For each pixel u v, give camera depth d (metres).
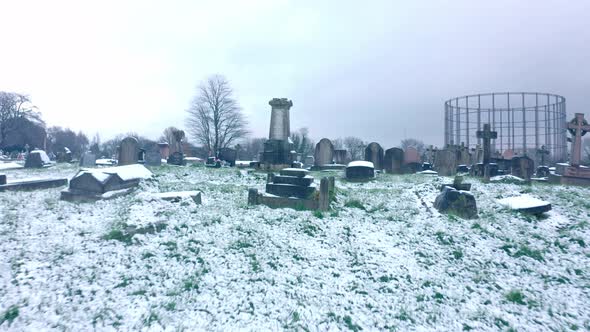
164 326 4.66
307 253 7.32
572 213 10.93
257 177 19.33
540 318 5.31
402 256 7.41
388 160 24.67
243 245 7.50
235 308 5.19
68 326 4.57
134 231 7.82
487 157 18.86
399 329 4.89
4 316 4.68
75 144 88.38
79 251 7.00
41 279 5.79
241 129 57.09
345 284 6.12
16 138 68.00
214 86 55.97
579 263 7.42
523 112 39.81
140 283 5.78
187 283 5.79
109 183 12.27
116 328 4.58
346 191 14.73
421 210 11.25
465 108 41.66
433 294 5.90
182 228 8.34
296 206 11.16
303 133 87.06
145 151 27.58
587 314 5.46
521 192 13.91
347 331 4.79
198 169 21.41
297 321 4.92
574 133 19.11
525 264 7.28
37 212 9.97
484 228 9.13
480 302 5.74
